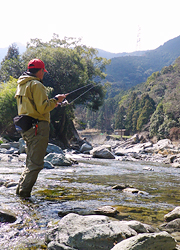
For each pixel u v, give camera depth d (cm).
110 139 9150
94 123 14025
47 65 3192
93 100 3759
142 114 8619
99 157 1578
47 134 352
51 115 3253
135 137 5856
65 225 217
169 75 10494
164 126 7075
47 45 3566
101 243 195
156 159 1847
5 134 2702
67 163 888
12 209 283
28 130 340
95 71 3841
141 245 175
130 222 243
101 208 297
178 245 203
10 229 227
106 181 560
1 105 2475
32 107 337
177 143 6266
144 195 425
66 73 3281
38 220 254
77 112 13438
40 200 338
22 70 3584
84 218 228
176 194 448
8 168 681
